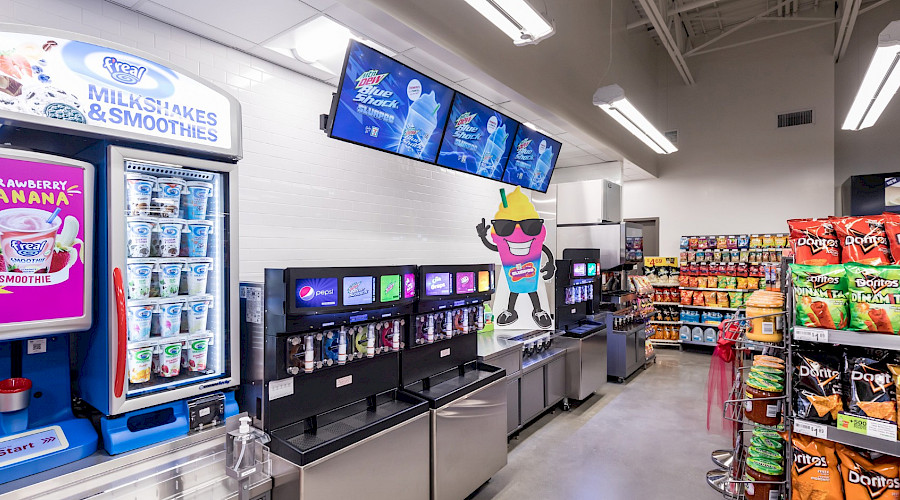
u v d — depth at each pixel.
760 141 8.27
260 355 2.27
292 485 2.13
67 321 1.75
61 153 1.94
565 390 5.11
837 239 2.24
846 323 2.06
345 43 3.18
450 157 4.19
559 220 7.02
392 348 2.86
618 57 6.83
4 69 1.53
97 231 1.87
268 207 3.33
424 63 3.61
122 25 2.59
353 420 2.58
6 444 1.66
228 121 2.15
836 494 2.13
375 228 4.20
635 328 6.58
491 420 3.42
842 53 7.64
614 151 6.61
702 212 8.74
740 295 7.98
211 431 2.09
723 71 8.62
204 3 2.56
